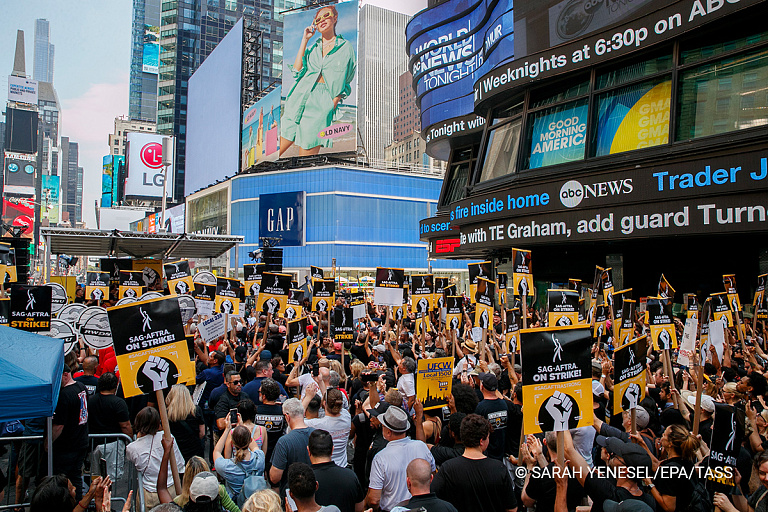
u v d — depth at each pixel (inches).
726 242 713.0
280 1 5457.7
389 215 2824.8
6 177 6259.8
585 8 743.1
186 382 229.6
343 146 2728.8
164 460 215.2
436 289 633.0
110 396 303.1
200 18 5433.1
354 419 297.9
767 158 557.6
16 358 201.6
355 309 541.0
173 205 4517.7
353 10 2733.8
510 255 1063.6
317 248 2726.4
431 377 283.1
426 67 1288.1
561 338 207.2
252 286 638.5
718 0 588.4
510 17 869.8
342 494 198.2
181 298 490.3
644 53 690.2
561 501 189.5
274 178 2869.1
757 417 281.1
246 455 236.1
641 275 810.8
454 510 174.4
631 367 251.3
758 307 531.2
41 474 270.1
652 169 653.9
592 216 714.8
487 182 919.7
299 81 2842.0
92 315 387.9
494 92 882.8
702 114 630.5
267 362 320.5
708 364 342.6
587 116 756.6
